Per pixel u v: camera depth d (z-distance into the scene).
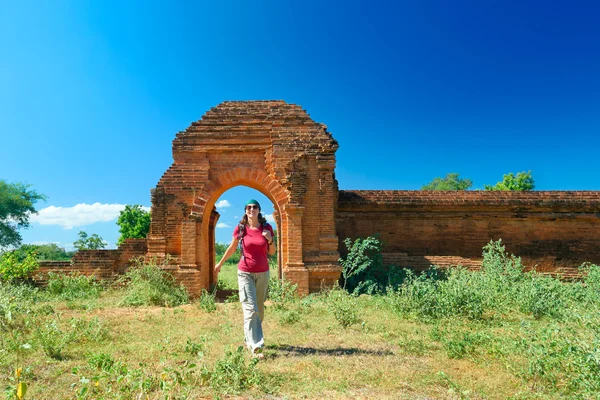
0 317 6.38
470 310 7.59
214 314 8.42
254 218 5.82
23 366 4.68
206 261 13.13
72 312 8.62
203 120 12.79
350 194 15.71
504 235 15.88
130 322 7.54
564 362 4.45
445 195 15.91
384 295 10.88
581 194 15.91
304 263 11.98
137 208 31.77
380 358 5.15
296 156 12.46
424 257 14.63
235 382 4.12
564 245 15.83
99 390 3.87
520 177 31.97
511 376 4.45
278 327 7.04
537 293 8.31
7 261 12.41
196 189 12.34
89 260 12.74
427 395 3.97
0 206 36.28
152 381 3.98
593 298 8.77
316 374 4.54
